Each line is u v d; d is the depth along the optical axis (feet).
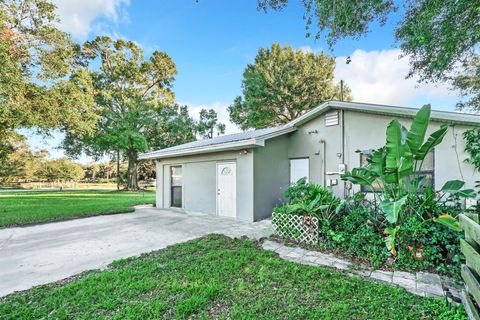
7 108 32.09
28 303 8.99
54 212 28.76
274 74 64.28
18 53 34.88
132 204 38.75
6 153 51.83
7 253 14.75
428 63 21.48
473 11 15.05
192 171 31.30
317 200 16.14
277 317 7.89
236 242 16.53
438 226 12.24
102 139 68.44
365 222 14.34
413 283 10.65
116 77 72.43
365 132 22.35
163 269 11.89
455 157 18.10
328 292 9.52
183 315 8.01
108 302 8.77
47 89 38.50
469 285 6.63
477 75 27.27
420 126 12.46
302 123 26.86
